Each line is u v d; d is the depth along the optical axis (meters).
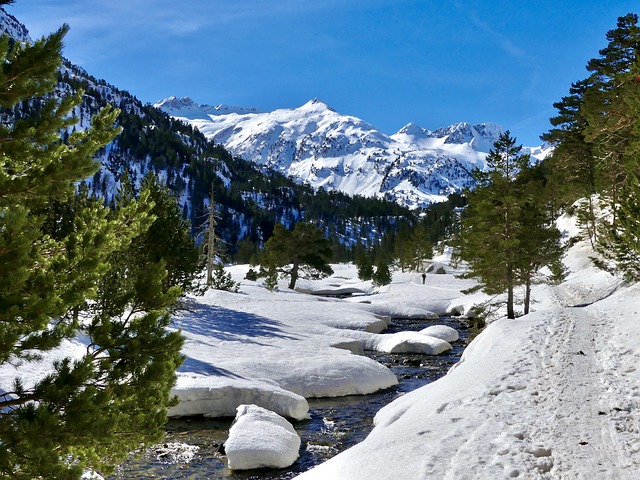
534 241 31.69
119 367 6.06
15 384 5.57
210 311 33.91
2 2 5.30
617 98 25.61
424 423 11.02
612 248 28.33
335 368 21.88
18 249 4.82
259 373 20.53
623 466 7.56
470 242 33.75
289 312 38.31
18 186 5.62
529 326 20.23
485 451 8.61
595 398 10.92
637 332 16.12
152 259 24.30
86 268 6.03
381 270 71.50
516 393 12.08
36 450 4.78
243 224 188.25
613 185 41.44
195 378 17.92
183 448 14.11
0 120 5.95
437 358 29.19
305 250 60.81
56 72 5.82
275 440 13.54
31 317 4.98
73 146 6.78
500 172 32.88
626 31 36.62
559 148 50.38
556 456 8.17
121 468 12.55
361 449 10.39
